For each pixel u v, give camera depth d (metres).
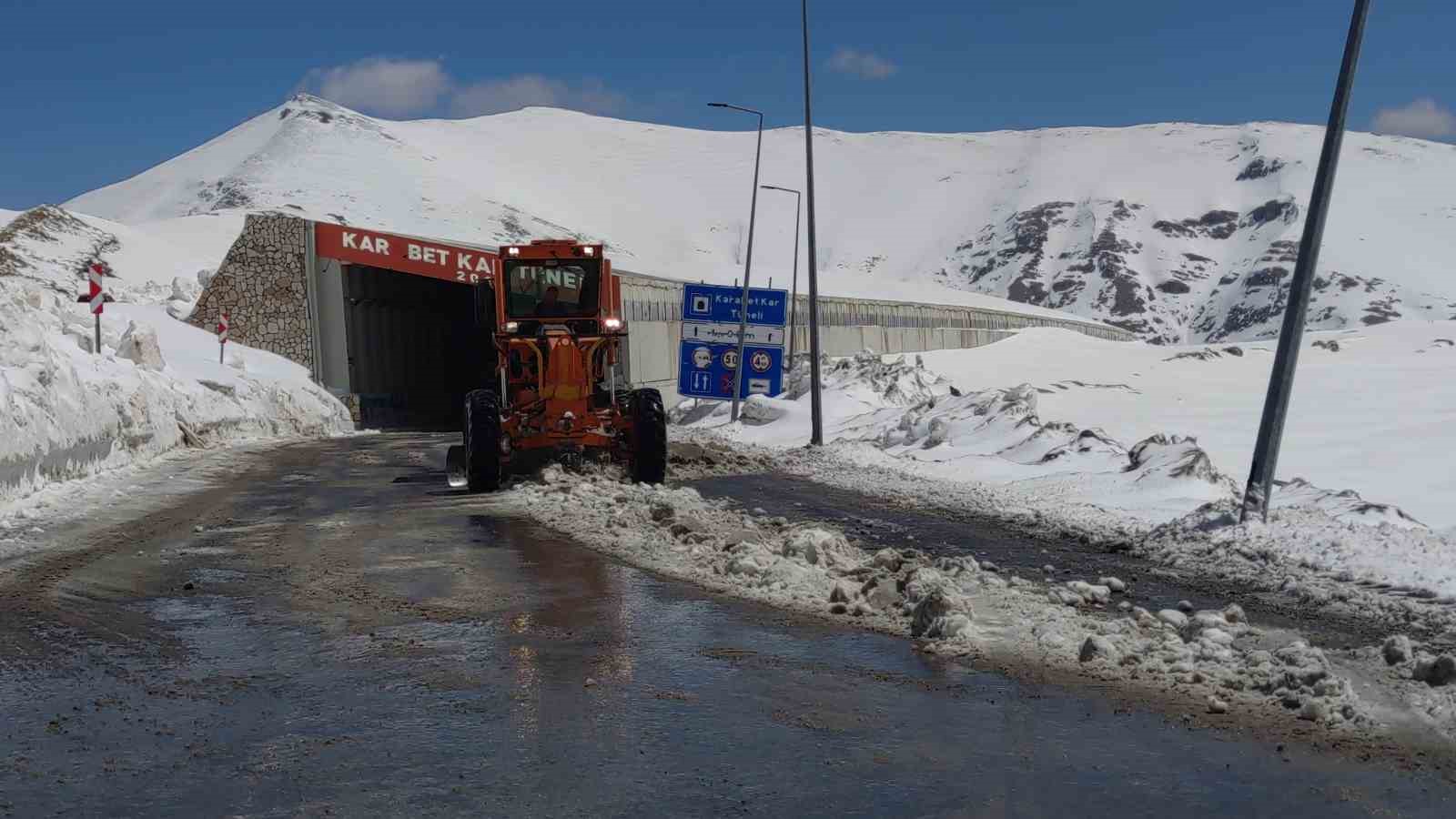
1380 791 4.80
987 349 71.69
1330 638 7.96
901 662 6.94
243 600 8.74
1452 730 5.64
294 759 5.16
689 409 44.38
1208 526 13.09
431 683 6.38
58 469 16.77
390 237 44.03
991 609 8.38
